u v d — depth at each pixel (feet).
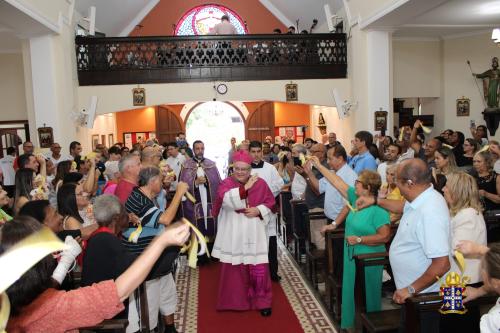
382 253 10.85
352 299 12.06
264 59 35.35
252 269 14.10
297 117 53.31
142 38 34.24
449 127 39.24
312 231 17.01
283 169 25.57
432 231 8.04
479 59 37.63
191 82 34.73
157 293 11.34
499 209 14.67
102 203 9.10
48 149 28.14
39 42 30.50
